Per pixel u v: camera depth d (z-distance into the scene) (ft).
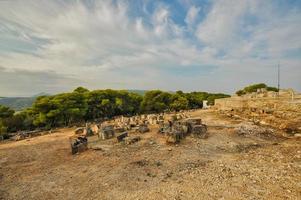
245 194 31.24
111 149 62.59
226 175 38.55
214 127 86.69
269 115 84.53
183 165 45.01
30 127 152.87
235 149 55.72
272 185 33.71
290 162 43.32
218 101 150.92
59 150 67.62
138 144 66.08
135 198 32.14
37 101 153.28
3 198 35.35
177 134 66.90
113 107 192.13
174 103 209.46
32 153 66.08
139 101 219.41
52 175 44.73
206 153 53.16
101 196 33.63
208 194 31.89
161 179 38.55
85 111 161.89
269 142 61.57
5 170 50.31
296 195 30.27
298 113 69.31
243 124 84.33
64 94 167.22
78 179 41.42
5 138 119.55
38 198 34.60
